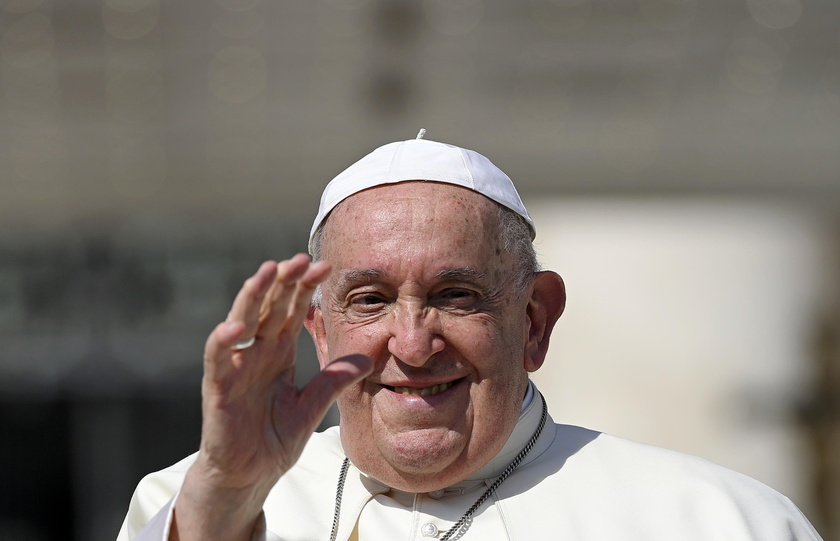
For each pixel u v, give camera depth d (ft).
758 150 84.99
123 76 90.74
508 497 35.83
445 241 33.06
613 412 75.82
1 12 90.48
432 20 88.89
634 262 78.02
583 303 77.36
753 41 86.43
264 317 27.71
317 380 29.37
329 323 34.42
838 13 86.69
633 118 86.33
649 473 36.45
